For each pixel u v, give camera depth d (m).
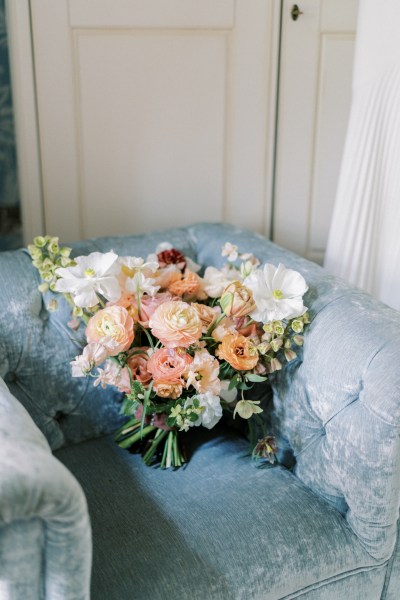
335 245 1.85
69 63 1.90
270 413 1.51
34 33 1.86
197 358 1.36
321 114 2.02
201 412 1.38
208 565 1.23
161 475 1.46
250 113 2.01
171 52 1.93
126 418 1.62
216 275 1.52
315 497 1.39
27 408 1.50
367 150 1.75
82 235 2.06
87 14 1.87
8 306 1.48
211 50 1.94
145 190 2.05
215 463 1.50
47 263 1.45
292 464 1.48
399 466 1.25
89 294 1.38
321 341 1.36
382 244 1.79
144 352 1.43
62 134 1.96
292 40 1.94
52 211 2.02
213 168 2.05
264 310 1.38
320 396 1.35
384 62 1.67
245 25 1.92
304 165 2.07
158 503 1.37
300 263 1.58
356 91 1.75
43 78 1.90
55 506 0.98
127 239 1.70
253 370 1.42
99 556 1.24
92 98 1.94
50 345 1.51
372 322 1.33
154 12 1.89
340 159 2.06
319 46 1.96
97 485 1.43
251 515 1.33
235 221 2.11
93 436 1.60
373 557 1.33
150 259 1.60
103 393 1.58
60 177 1.99
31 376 1.50
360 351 1.29
